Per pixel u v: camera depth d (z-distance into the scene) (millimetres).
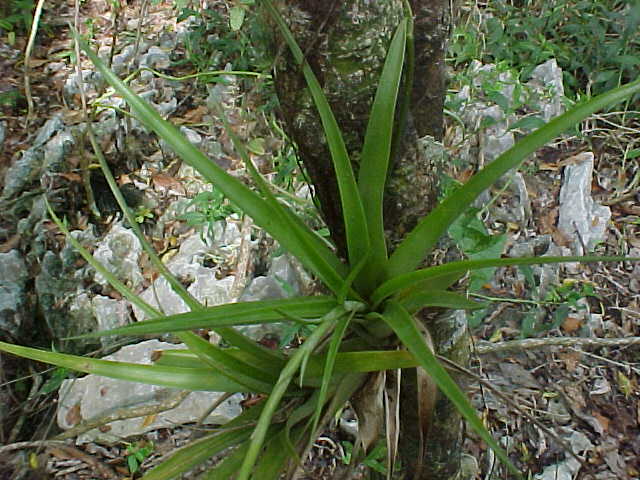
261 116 1925
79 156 1905
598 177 1982
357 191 703
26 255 1803
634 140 2018
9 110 2109
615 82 2074
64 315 1713
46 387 1546
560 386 1539
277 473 750
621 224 1883
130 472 1411
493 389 858
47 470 1417
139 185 1895
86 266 1755
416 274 683
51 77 2203
